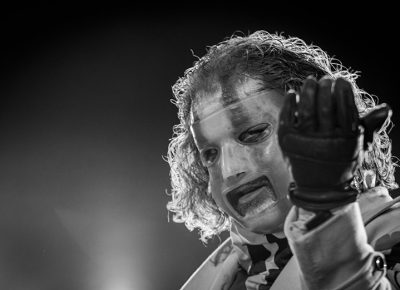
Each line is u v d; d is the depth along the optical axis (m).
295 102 1.11
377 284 1.23
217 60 1.71
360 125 1.10
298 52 1.86
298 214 1.20
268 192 1.55
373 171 1.80
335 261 1.20
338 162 1.09
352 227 1.19
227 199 1.59
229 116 1.58
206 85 1.65
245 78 1.63
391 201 1.55
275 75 1.65
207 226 2.12
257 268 1.68
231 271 1.89
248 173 1.55
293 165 1.12
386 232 1.48
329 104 1.07
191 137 2.02
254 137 1.57
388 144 1.92
